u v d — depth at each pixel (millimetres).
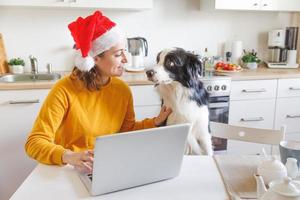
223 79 2588
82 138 1318
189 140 1686
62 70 2934
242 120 2762
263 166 1032
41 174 1077
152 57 3109
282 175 998
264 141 1473
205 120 1729
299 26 3291
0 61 2686
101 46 1281
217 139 2662
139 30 3029
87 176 1049
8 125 2293
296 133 2951
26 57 2855
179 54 1737
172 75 1697
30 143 1182
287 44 3225
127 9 2838
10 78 2664
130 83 2400
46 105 1263
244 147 2775
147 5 2631
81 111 1311
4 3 2385
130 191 985
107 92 1375
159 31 3072
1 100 2238
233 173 1116
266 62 3316
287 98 2826
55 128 1255
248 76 2654
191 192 988
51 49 2885
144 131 926
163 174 1042
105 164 911
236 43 3178
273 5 2893
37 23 2811
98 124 1340
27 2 2412
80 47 1244
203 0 3008
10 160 2357
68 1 2477
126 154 929
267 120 2828
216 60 3137
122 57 1362
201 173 1119
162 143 977
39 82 2340
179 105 1690
